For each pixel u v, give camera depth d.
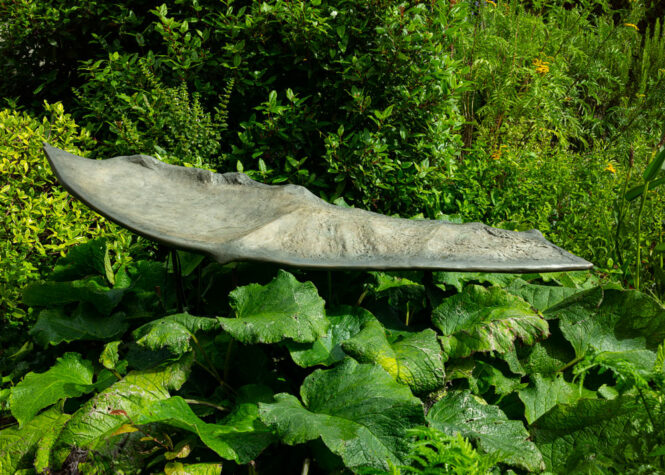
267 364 2.17
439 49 3.58
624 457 1.68
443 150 3.77
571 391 2.12
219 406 1.93
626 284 3.48
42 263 3.03
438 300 2.39
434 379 1.81
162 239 1.76
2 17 4.07
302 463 1.80
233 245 1.75
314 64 3.72
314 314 1.89
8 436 1.85
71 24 4.13
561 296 2.38
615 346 2.21
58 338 2.31
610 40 7.36
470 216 3.76
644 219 3.77
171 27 3.61
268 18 3.61
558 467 1.81
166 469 1.60
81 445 1.68
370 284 2.37
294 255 1.78
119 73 3.67
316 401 1.69
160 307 2.59
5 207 2.90
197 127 3.49
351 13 3.57
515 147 4.64
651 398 1.75
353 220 2.02
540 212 3.83
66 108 4.23
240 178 2.36
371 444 1.48
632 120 6.34
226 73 3.79
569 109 6.07
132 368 2.16
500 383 2.08
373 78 3.61
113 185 2.09
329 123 3.65
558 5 7.86
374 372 1.71
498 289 2.15
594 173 4.18
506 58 5.56
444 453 1.49
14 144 3.08
